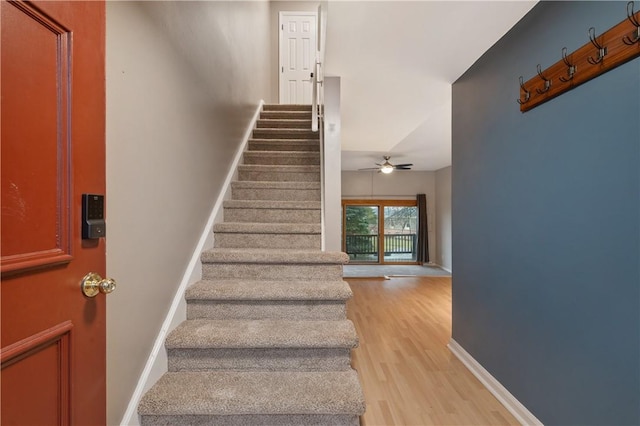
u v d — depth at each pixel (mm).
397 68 2303
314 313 1729
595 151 1260
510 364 1824
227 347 1452
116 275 1075
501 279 1923
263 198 2654
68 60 765
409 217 8914
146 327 1289
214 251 1941
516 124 1774
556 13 1475
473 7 1637
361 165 7688
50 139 723
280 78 4961
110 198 1037
